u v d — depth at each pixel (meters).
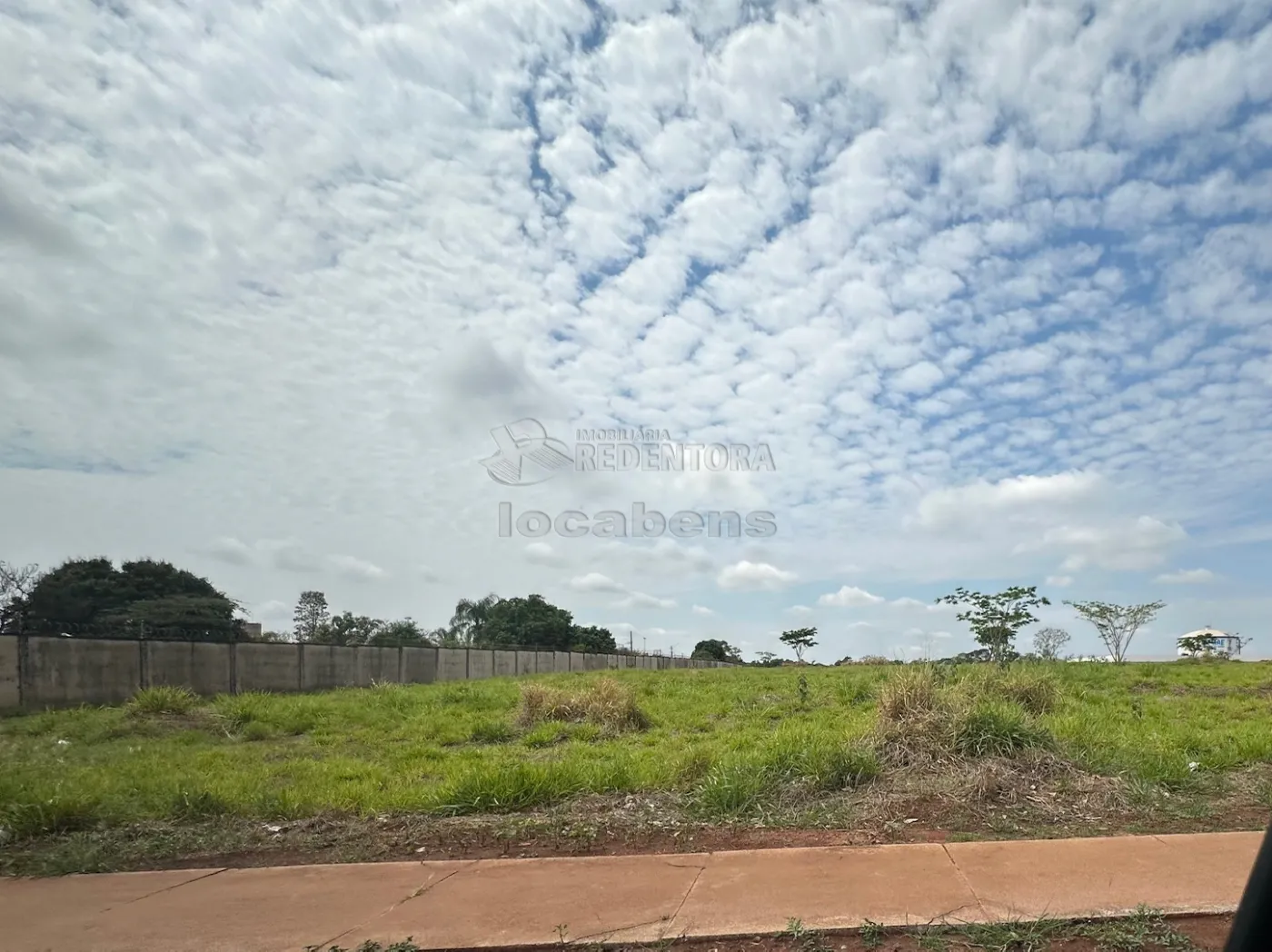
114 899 5.02
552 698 14.66
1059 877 5.00
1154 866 5.18
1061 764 7.39
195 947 4.32
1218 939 4.16
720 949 4.20
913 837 5.94
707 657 73.38
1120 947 4.10
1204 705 14.12
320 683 27.02
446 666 33.47
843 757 7.50
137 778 8.80
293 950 4.26
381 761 10.57
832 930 4.33
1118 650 33.94
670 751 10.20
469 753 11.16
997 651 17.48
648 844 5.96
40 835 6.49
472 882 5.18
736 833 6.16
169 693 16.19
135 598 33.22
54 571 32.38
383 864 5.61
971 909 4.52
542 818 6.63
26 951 4.31
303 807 7.16
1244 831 5.95
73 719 15.57
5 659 18.34
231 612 35.31
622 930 4.40
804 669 32.69
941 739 7.84
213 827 6.69
